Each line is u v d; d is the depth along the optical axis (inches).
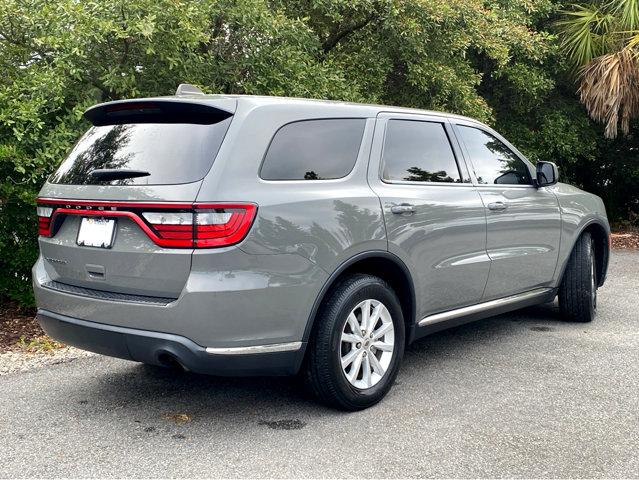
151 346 129.7
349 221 144.8
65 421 147.3
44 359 193.6
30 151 229.5
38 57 269.0
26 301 240.2
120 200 133.1
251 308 129.0
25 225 234.1
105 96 283.1
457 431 138.5
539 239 205.3
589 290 224.1
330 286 143.6
